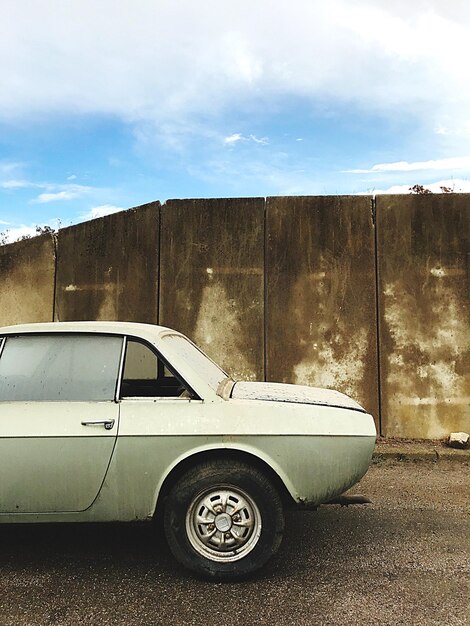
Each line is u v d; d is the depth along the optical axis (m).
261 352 7.57
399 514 4.75
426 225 7.49
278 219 7.68
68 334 3.78
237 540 3.43
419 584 3.39
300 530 4.36
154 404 3.57
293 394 4.01
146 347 3.80
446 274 7.43
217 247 7.71
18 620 3.00
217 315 7.66
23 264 8.07
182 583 3.44
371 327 7.46
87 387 3.63
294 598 3.22
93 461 3.46
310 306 7.55
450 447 6.91
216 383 3.86
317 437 3.53
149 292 7.77
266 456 3.49
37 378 3.67
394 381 7.38
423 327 7.40
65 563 3.77
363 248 7.55
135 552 3.96
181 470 3.60
